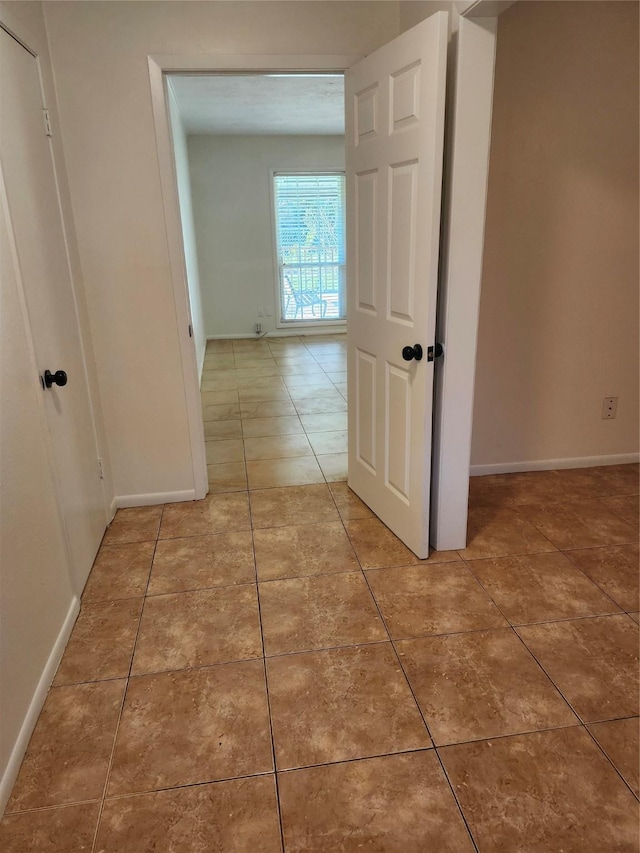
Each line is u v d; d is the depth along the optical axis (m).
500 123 2.67
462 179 2.01
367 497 2.87
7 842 1.33
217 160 6.89
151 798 1.42
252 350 6.82
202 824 1.36
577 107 2.72
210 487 3.16
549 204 2.84
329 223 7.36
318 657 1.88
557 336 3.07
